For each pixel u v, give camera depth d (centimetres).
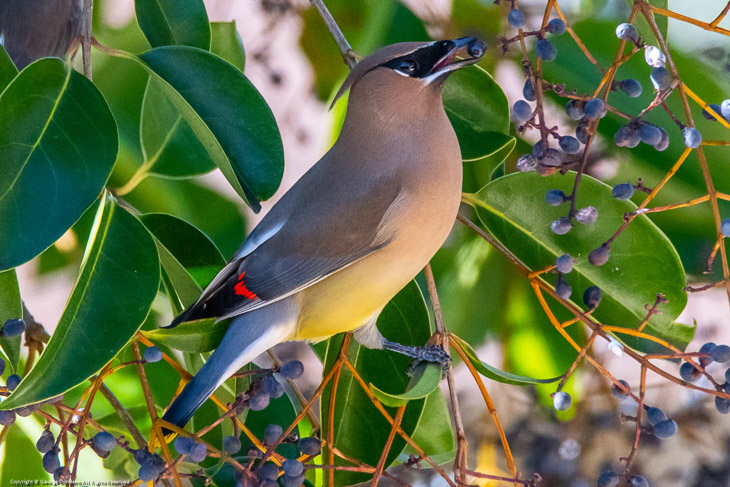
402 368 391
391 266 391
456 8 400
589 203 390
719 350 384
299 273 391
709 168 395
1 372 387
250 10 404
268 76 405
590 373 411
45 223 383
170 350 394
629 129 384
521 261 391
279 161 388
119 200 394
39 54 393
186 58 388
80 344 384
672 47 396
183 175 397
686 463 411
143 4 393
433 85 390
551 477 411
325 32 403
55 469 385
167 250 391
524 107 386
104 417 395
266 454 385
